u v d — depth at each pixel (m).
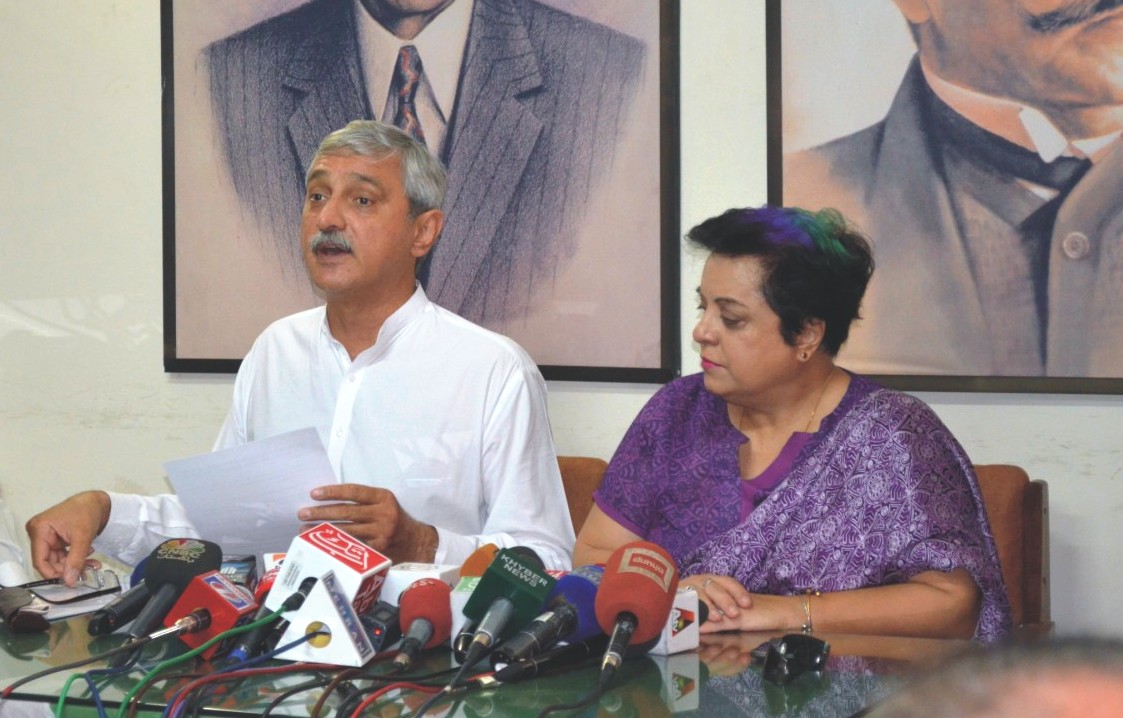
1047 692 0.22
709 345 1.80
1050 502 2.53
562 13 2.74
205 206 2.99
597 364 2.74
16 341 3.16
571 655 1.20
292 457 1.56
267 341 2.33
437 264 2.83
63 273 3.13
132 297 3.09
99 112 3.10
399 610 1.24
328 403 2.24
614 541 1.88
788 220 1.77
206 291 3.00
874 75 2.56
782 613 1.54
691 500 1.85
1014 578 2.22
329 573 1.19
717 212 2.69
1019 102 2.48
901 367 2.56
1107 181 2.43
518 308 2.78
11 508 3.16
